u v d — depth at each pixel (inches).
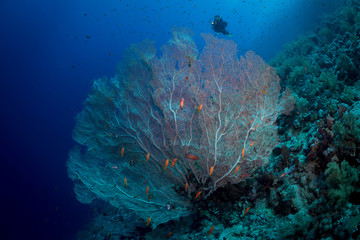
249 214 167.5
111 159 249.9
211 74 210.8
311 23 739.4
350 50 227.5
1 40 1806.1
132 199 201.6
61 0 1847.9
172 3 2591.0
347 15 323.9
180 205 202.8
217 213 188.4
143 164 231.8
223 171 177.6
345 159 128.9
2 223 1088.2
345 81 210.8
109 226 270.8
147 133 232.8
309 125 194.4
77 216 802.2
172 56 237.3
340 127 133.8
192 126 207.0
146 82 254.2
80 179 231.3
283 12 1125.7
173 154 219.0
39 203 1205.1
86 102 268.5
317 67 263.4
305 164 150.4
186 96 220.7
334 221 113.2
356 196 113.6
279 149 194.5
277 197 155.3
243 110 186.7
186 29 247.0
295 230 123.1
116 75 284.4
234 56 220.1
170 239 193.6
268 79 197.5
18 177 1561.3
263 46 1092.5
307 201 137.6
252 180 184.4
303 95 242.1
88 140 260.8
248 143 177.5
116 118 250.2
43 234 837.2
